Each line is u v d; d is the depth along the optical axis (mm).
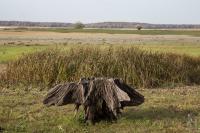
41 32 100562
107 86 10227
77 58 17188
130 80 16812
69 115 11102
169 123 10422
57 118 10883
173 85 17188
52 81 16547
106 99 10117
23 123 10375
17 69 16891
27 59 17391
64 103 10094
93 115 10305
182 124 10398
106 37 72500
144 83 16719
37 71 16688
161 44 44969
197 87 17031
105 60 17109
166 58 18203
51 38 65688
